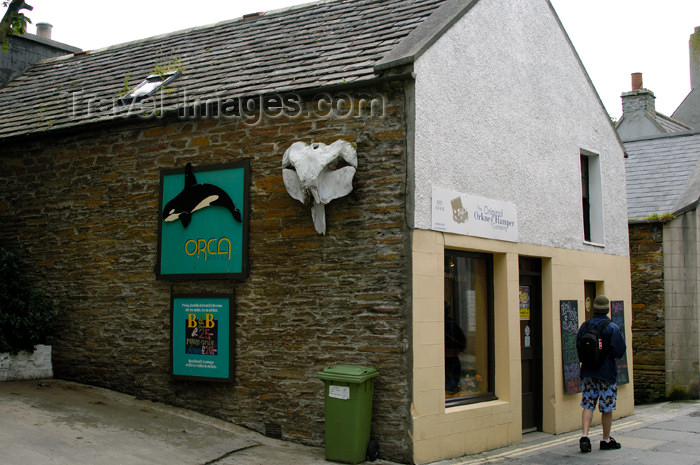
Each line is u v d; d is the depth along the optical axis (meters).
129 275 9.47
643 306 14.07
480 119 9.04
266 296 8.39
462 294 8.80
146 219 9.42
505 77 9.70
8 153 10.80
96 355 9.61
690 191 14.37
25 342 9.71
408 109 7.84
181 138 9.28
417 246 7.69
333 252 8.04
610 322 8.64
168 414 8.58
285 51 10.03
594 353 8.45
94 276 9.77
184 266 8.92
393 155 7.84
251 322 8.45
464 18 8.90
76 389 9.34
